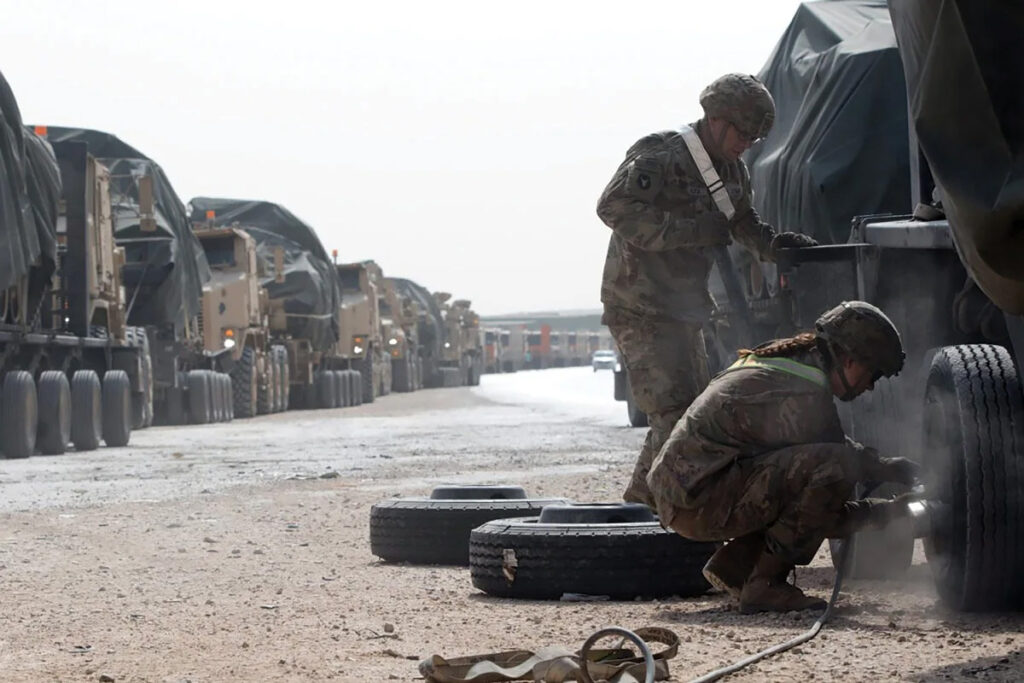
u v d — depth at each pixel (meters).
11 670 5.70
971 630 5.88
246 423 34.75
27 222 20.23
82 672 5.62
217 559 9.55
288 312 44.31
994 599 6.13
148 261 30.25
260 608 7.36
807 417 6.36
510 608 7.16
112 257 26.50
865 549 7.43
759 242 7.49
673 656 5.21
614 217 7.13
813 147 13.89
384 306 68.06
